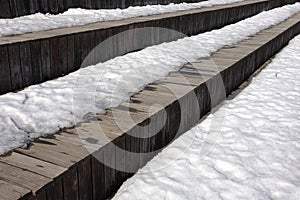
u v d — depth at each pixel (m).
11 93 2.99
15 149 2.00
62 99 2.86
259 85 4.58
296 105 3.82
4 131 2.22
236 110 3.67
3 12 4.45
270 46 6.10
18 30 3.80
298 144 2.91
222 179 2.39
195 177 2.41
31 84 3.43
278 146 2.86
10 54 3.15
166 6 7.60
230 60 4.36
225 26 7.60
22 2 4.71
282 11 10.68
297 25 8.76
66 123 2.38
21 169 1.79
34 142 2.10
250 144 2.89
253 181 2.36
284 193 2.25
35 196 1.62
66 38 3.71
